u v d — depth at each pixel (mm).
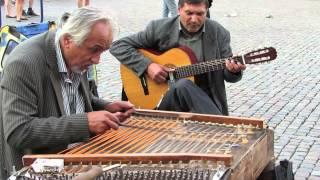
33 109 2740
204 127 2879
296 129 5844
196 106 3807
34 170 2320
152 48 4512
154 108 4473
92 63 2797
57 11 13828
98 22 2680
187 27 4277
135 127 2873
